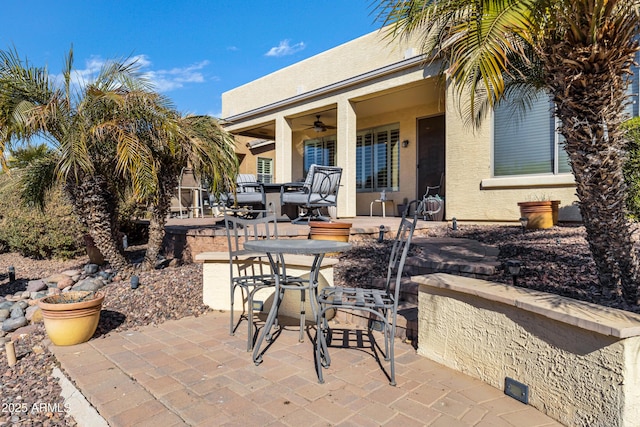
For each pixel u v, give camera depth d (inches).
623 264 115.8
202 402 89.8
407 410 86.0
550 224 248.1
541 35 100.9
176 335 138.3
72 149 163.3
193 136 194.9
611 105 103.3
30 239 291.0
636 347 69.3
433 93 366.9
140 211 323.9
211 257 169.8
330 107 400.2
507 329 92.4
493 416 83.6
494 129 290.8
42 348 129.6
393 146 461.7
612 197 110.7
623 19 93.4
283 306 162.2
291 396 92.6
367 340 130.9
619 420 68.9
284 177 440.8
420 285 119.0
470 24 94.2
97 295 142.2
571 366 77.9
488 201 293.4
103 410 87.1
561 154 262.4
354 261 202.2
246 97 530.6
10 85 171.5
